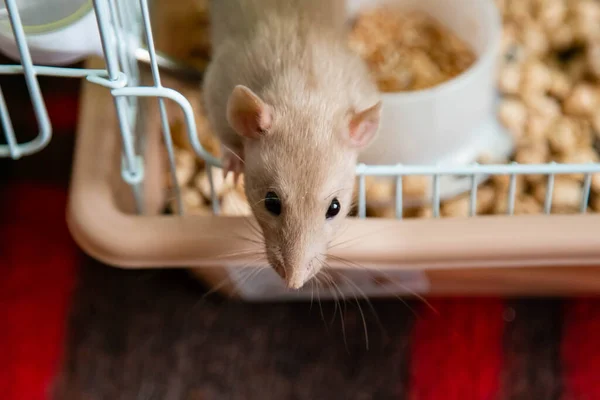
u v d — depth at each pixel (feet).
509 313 1.43
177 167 1.38
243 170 1.16
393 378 1.39
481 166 1.11
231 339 1.42
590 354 1.39
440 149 1.36
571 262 1.12
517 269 1.33
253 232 1.13
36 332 1.42
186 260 1.14
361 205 1.15
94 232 1.13
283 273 1.05
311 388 1.39
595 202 1.39
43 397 1.38
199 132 1.40
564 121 1.45
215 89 1.20
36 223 1.50
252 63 1.18
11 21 0.97
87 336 1.42
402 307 1.43
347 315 1.43
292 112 1.09
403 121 1.30
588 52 1.49
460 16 1.46
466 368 1.39
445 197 1.38
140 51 1.21
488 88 1.37
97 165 1.16
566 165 1.10
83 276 1.46
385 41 1.49
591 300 1.43
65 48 1.08
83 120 1.19
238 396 1.39
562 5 1.52
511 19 1.52
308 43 1.19
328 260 1.12
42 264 1.47
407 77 1.45
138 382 1.39
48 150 1.55
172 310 1.44
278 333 1.42
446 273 1.32
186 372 1.40
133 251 1.13
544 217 1.12
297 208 1.05
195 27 1.52
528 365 1.39
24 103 1.56
